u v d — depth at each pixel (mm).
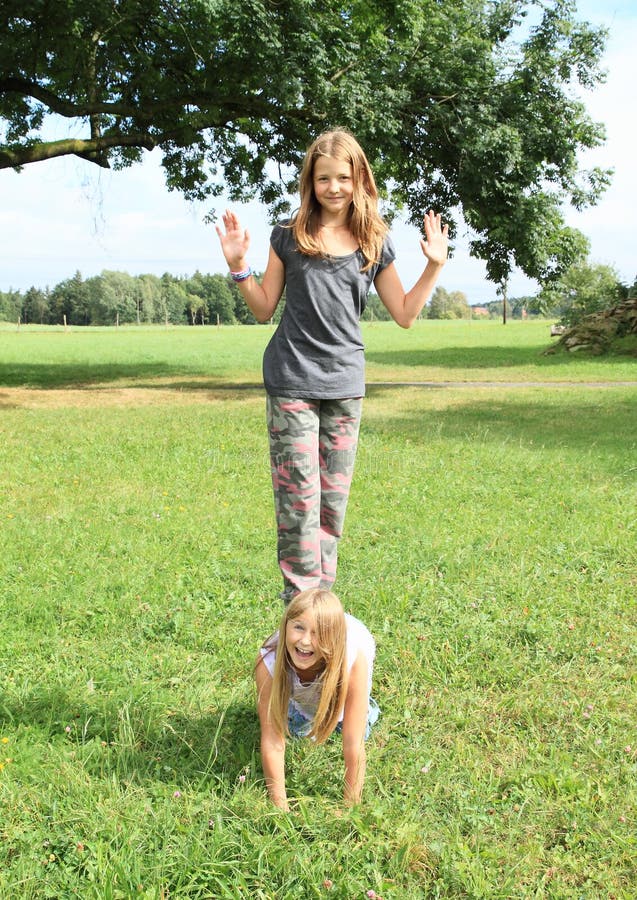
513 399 17141
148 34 16844
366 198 3160
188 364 30516
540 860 2527
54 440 10711
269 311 3275
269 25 14336
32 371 25688
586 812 2713
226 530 6246
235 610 4609
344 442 3303
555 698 3559
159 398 17453
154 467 8773
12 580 5012
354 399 3266
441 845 2529
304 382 3170
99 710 3332
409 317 3258
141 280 133500
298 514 3225
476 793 2834
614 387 19547
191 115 17297
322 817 2668
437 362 29250
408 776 2938
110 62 16391
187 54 16484
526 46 16875
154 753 3066
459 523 6484
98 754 2998
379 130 15734
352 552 5711
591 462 9266
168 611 4520
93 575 5117
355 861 2443
